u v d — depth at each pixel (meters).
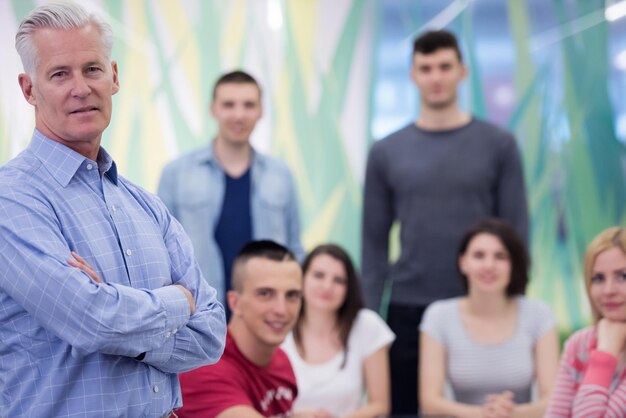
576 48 5.73
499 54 5.71
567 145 5.71
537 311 3.83
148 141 5.41
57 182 2.01
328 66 5.62
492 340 3.77
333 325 3.76
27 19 2.01
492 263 3.73
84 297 1.87
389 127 5.66
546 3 5.73
